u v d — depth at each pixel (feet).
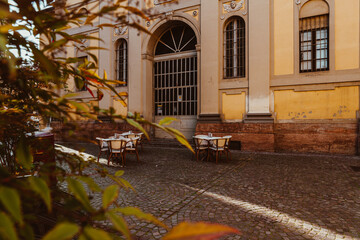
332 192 14.43
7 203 1.14
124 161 23.93
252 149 31.04
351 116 27.43
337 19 28.12
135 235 9.25
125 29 41.57
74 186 1.64
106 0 1.69
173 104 39.91
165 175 19.02
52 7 1.87
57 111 1.85
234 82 33.12
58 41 1.86
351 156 26.22
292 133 30.04
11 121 2.13
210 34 34.65
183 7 36.73
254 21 31.83
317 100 28.94
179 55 39.40
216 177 18.25
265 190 14.94
